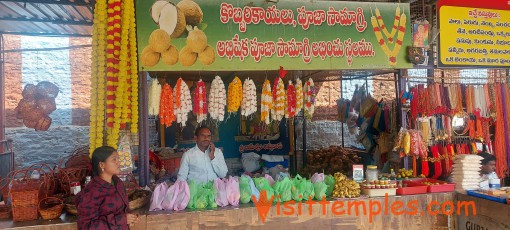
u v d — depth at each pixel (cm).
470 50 475
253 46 405
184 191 336
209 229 331
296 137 763
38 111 566
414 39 449
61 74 779
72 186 338
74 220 304
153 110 398
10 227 289
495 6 482
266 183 364
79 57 788
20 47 751
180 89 418
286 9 415
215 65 395
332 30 427
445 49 467
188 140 705
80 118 787
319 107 791
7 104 744
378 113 577
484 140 485
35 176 356
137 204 333
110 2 345
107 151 273
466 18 474
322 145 786
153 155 534
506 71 530
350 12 432
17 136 749
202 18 390
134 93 358
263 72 568
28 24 593
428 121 468
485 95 481
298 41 418
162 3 378
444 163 462
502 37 485
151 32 376
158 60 378
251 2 404
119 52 346
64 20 566
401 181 419
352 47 432
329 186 385
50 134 768
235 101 441
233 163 695
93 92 345
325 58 425
